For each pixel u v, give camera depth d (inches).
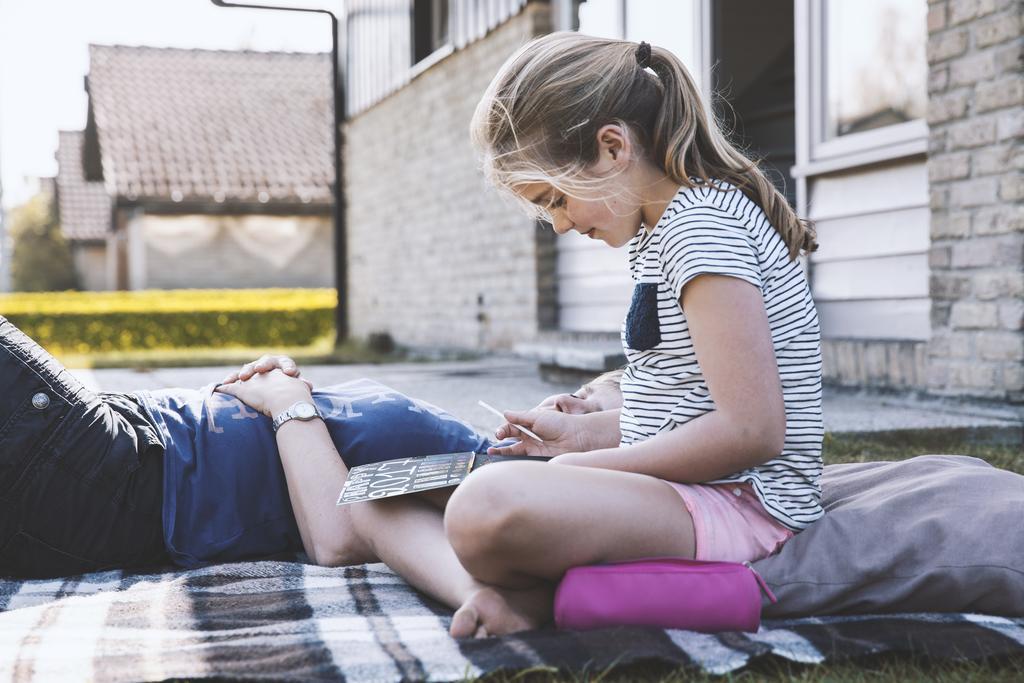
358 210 442.9
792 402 65.2
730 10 275.7
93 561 77.0
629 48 66.3
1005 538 63.8
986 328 151.1
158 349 570.6
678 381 64.7
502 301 315.6
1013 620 63.8
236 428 82.1
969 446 135.7
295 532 82.9
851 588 63.9
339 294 458.6
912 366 166.7
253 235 768.9
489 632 60.6
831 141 191.9
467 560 60.7
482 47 319.3
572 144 63.4
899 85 177.3
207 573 75.5
